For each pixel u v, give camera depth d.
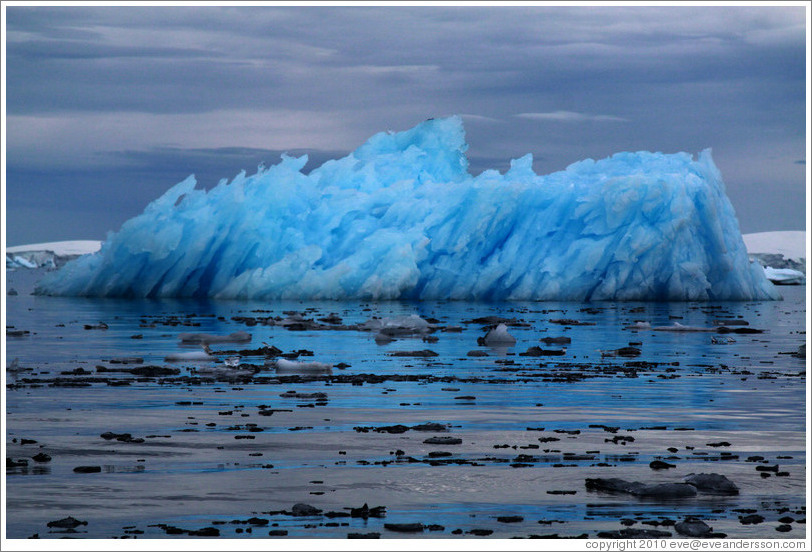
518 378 51.94
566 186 140.62
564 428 37.16
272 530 23.94
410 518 24.98
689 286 135.00
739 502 26.42
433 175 153.75
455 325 90.00
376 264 135.38
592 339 76.50
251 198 142.00
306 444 33.69
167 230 141.12
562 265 136.25
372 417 39.38
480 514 25.33
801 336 80.81
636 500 26.62
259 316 102.44
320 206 143.50
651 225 135.62
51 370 54.41
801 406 42.47
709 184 141.88
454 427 37.16
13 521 24.62
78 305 122.88
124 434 34.97
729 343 73.81
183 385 48.62
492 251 140.25
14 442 33.94
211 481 28.42
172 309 114.44
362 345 70.62
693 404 43.06
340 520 24.80
